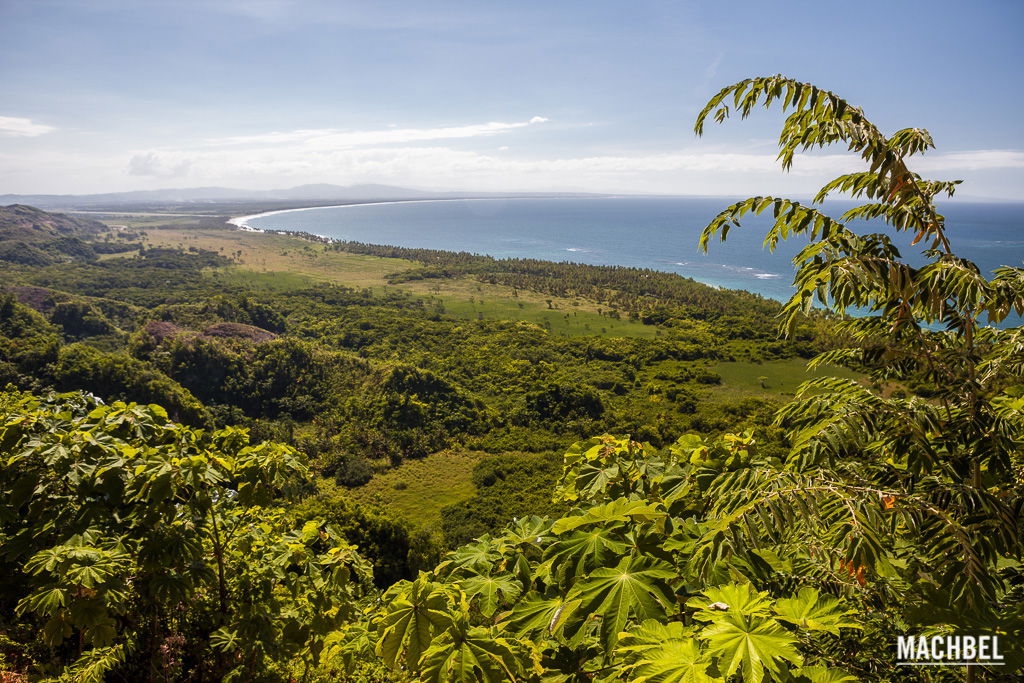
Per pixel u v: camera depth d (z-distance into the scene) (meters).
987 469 3.00
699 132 3.44
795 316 2.56
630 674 1.86
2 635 4.25
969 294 2.43
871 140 2.87
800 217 3.10
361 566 4.59
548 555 2.29
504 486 43.75
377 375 60.31
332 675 4.66
